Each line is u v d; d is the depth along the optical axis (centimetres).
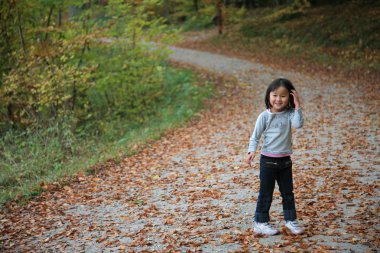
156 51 1454
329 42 2167
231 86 1650
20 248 472
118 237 477
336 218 461
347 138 854
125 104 1391
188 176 707
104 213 566
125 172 758
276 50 2338
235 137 969
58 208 602
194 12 3541
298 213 487
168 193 626
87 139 1095
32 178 817
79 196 647
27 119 1089
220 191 609
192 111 1254
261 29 2750
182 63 2217
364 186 564
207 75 1878
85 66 1143
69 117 1112
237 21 3173
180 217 519
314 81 1639
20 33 1155
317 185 590
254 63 2136
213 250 412
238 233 446
